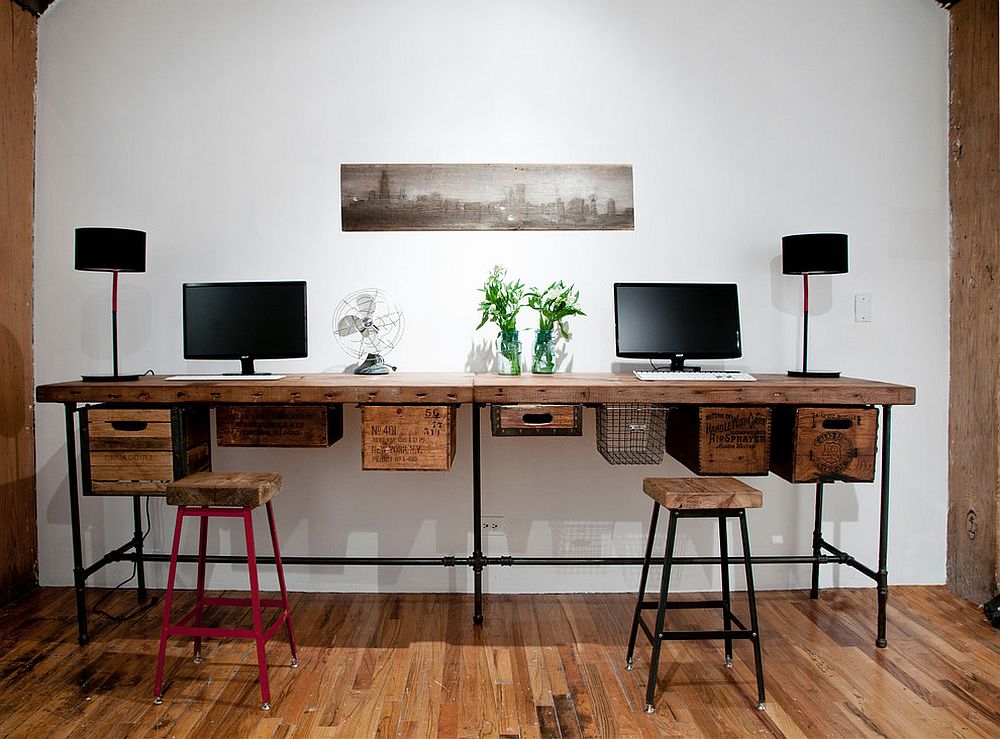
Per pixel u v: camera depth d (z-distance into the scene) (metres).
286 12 2.99
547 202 3.01
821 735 1.95
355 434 3.01
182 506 2.16
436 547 3.03
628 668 2.34
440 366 3.02
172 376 2.78
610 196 3.01
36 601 2.90
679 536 3.05
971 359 2.94
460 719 2.04
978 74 2.87
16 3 2.88
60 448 3.04
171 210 3.01
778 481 3.05
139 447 2.48
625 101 3.01
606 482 3.03
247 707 2.10
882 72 3.03
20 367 2.95
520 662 2.38
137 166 3.01
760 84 3.02
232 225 3.01
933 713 2.06
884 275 3.05
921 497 3.08
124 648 2.47
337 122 3.00
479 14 2.99
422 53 2.99
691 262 3.03
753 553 3.07
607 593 3.03
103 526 3.04
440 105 3.00
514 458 3.02
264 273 3.02
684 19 3.00
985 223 2.85
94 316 3.02
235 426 2.61
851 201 3.04
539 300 2.88
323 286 3.02
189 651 2.45
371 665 2.36
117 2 2.99
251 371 2.85
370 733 1.97
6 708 2.08
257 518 3.03
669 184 3.02
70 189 3.01
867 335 3.05
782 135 3.03
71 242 3.01
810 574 3.08
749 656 2.42
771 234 3.03
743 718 2.04
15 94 2.89
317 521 3.04
